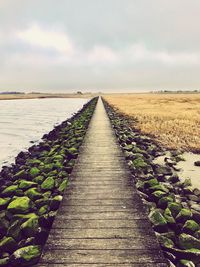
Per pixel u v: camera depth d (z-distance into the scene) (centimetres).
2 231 600
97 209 593
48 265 414
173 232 541
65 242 470
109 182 762
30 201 698
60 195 692
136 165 998
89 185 739
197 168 1086
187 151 1373
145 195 719
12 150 1647
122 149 1197
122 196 662
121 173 843
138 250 448
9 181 984
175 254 475
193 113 3022
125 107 4247
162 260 424
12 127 2672
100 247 456
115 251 445
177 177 933
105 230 507
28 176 1005
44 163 1165
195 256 466
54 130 2172
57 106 6450
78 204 619
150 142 1573
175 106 4347
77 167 912
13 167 1220
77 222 537
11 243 534
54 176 927
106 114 2936
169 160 1159
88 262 420
